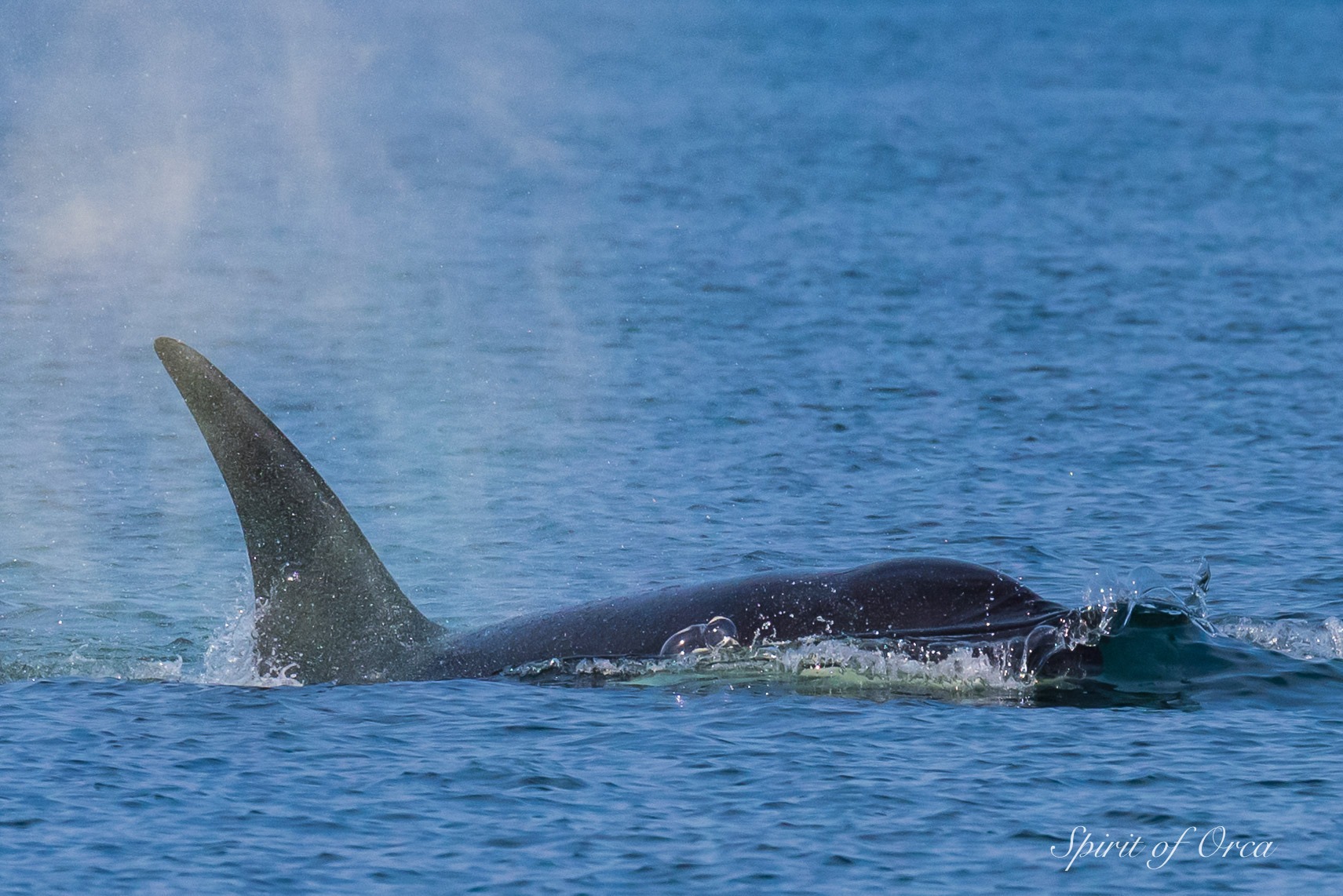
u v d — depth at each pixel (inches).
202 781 1704.0
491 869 1497.3
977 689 1999.3
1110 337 4943.4
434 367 4537.4
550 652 2114.9
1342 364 4485.7
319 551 2153.1
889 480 3297.2
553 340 4960.6
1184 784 1685.5
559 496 3193.9
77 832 1573.6
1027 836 1563.7
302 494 2154.3
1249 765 1739.7
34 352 4690.0
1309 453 3479.3
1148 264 6422.2
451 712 1926.7
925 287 5940.0
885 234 7377.0
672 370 4475.9
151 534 2938.0
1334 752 1776.6
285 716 1919.3
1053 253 6766.7
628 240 7234.3
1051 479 3289.9
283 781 1700.3
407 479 3344.0
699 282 6072.8
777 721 1883.6
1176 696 1972.2
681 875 1487.5
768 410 3971.5
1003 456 3489.2
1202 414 3878.0
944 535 2876.5
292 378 4377.5
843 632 2071.9
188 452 3570.4
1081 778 1705.2
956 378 4328.3
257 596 2164.1
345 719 1907.0
